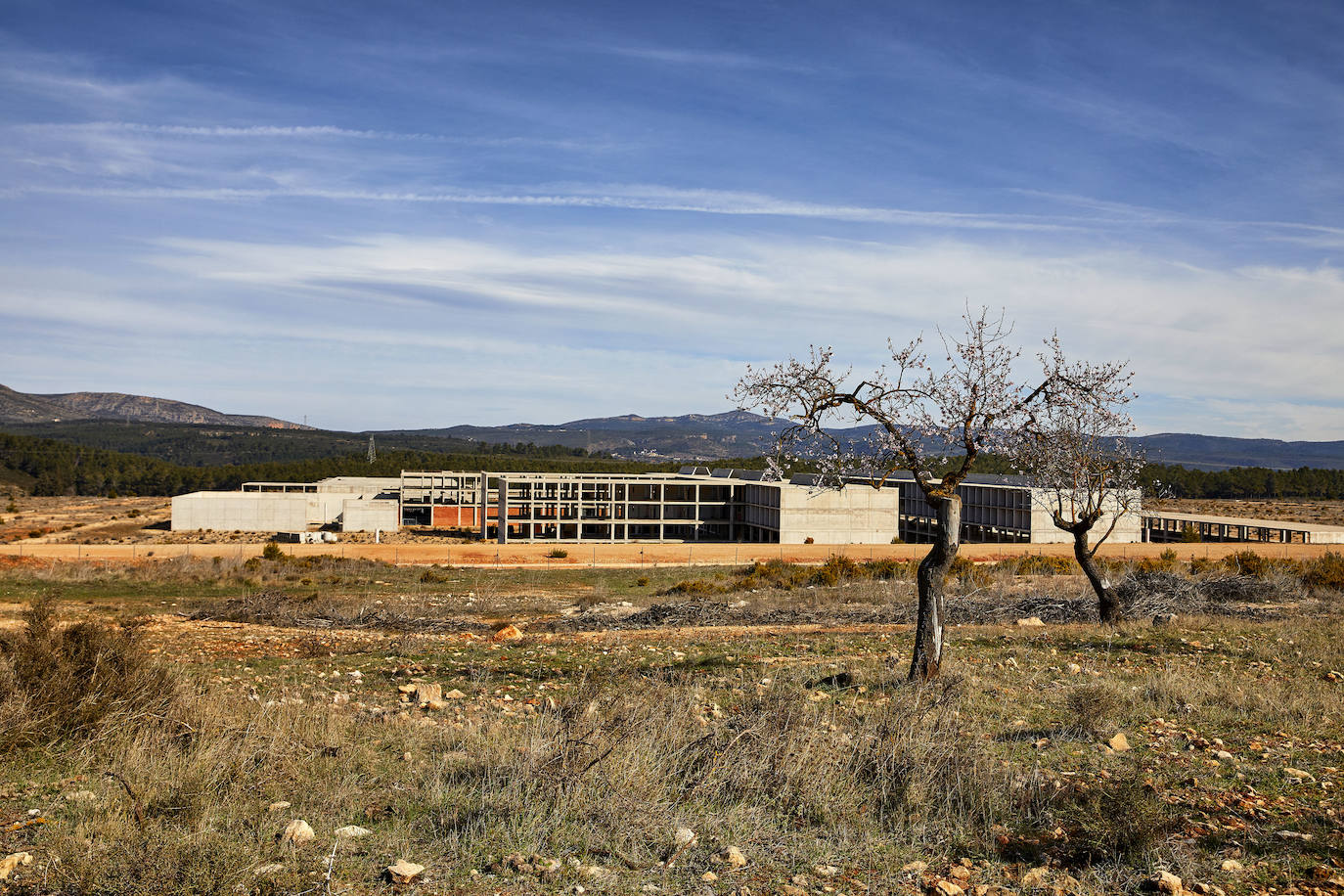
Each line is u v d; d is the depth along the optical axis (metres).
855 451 14.09
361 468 172.75
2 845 6.02
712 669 14.95
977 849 6.36
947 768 7.55
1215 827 6.64
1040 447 20.00
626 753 7.69
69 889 5.23
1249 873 5.81
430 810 6.89
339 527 99.81
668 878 5.72
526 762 7.47
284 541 79.38
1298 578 31.16
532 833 6.33
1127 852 6.12
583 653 17.67
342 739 8.88
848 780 7.57
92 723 8.94
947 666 14.18
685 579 44.72
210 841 5.87
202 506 88.25
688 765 7.85
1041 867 5.98
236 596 33.47
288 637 20.95
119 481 166.88
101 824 6.21
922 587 13.41
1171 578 26.33
